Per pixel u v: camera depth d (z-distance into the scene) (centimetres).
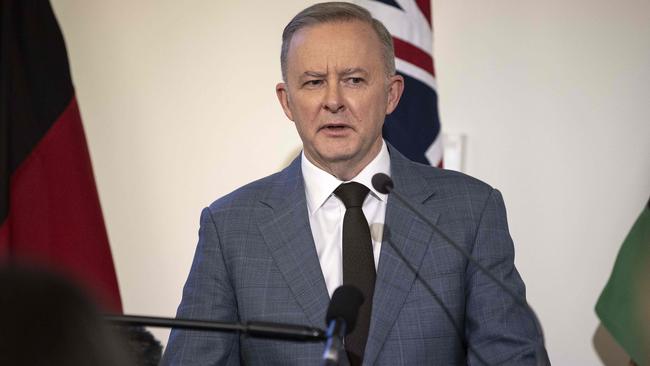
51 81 544
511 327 336
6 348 103
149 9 589
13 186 531
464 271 348
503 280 348
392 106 383
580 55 543
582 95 543
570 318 547
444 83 559
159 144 590
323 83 347
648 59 535
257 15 581
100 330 108
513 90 551
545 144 548
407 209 358
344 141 346
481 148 555
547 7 546
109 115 591
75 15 591
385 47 364
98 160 592
